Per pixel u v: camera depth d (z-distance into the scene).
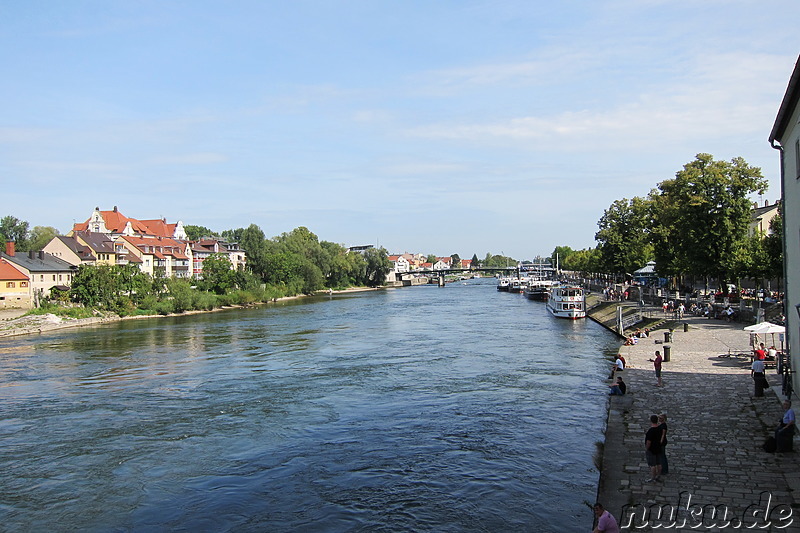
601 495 18.72
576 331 72.31
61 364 53.47
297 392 40.09
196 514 21.64
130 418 34.38
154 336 73.81
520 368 47.00
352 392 39.72
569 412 33.47
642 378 35.91
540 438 28.92
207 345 64.44
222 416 34.41
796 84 22.19
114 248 126.75
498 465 25.41
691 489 18.86
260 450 28.25
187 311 112.56
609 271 116.31
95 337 73.88
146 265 137.75
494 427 30.88
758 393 29.89
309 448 28.33
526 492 22.56
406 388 40.53
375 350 58.66
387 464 25.91
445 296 165.75
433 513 21.02
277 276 162.12
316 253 189.88
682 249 68.88
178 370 49.41
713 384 33.44
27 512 22.14
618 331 66.88
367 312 107.44
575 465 25.25
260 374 46.91
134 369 50.28
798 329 26.80
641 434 24.80
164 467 26.33
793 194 27.16
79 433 31.59
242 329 80.25
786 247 29.58
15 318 84.94
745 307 58.66
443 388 40.25
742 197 64.25
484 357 52.81
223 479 24.81
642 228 104.25
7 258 97.94
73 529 20.80
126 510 22.14
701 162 67.00
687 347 46.94
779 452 21.66
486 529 19.70
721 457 21.55
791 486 18.75
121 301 100.88
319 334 73.19
